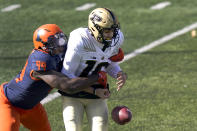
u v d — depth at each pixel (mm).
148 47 32750
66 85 14445
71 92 14625
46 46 14656
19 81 15250
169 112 22078
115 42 15867
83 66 15359
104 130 15953
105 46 15297
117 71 16766
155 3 44219
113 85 20812
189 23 38281
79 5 44094
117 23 15055
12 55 31469
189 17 39906
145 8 42812
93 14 15000
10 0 46594
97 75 15000
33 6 44375
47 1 45781
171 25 37875
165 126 20562
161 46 32938
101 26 14727
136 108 22609
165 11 41844
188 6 43219
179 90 24859
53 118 21547
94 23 14836
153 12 41594
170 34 35625
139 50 32156
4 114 15102
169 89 25047
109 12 14984
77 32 15086
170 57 30500
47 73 14562
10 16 41625
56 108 22672
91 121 15961
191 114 21750
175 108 22500
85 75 15594
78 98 15672
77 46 14867
